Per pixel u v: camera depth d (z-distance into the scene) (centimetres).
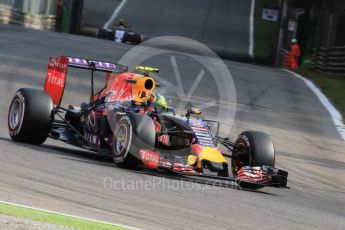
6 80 6525
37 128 3744
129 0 19450
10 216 2122
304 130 6219
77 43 10956
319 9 16188
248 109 6975
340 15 13425
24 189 2608
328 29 14512
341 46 12988
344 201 3662
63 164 3303
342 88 9800
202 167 3309
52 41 10762
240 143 3591
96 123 3731
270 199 3288
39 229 2027
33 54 8806
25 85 6397
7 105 5309
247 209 2923
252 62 14175
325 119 6975
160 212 2617
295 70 12600
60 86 3909
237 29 17562
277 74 10925
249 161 3462
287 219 2839
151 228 2320
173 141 3456
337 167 4788
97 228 2155
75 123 4047
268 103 7606
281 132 5953
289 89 9094
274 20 15688
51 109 3784
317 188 3956
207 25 17600
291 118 6775
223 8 19725
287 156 4912
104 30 13038
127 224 2325
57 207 2406
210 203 2931
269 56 14688
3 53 8519
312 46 16662
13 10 13888
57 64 3966
